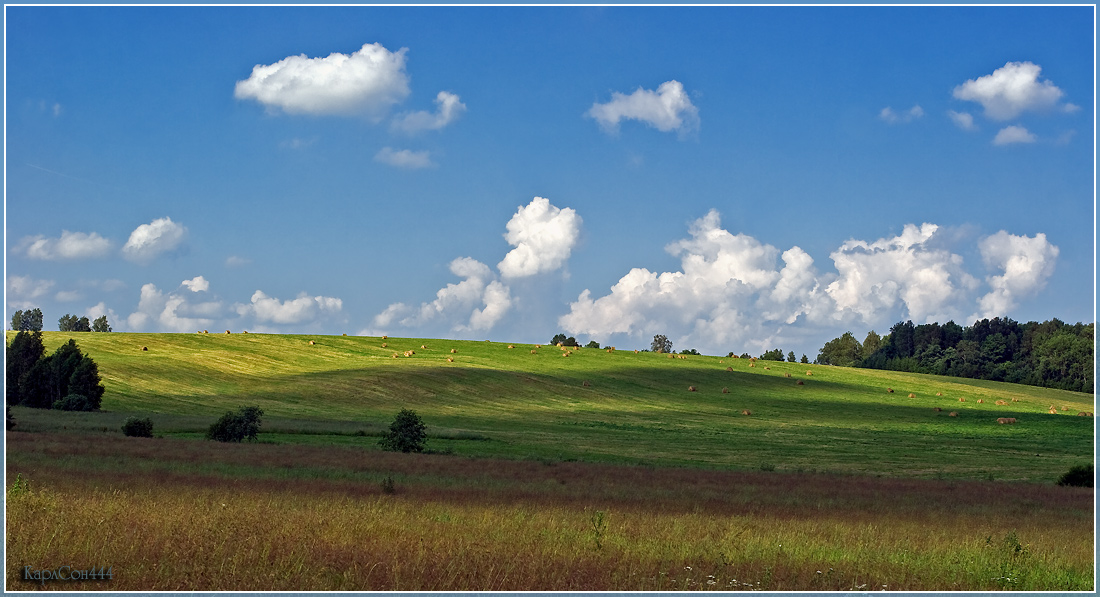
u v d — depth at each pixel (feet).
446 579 43.45
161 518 56.18
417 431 163.22
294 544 49.08
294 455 134.31
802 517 82.17
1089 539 72.64
